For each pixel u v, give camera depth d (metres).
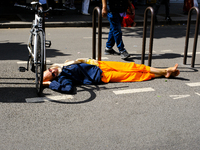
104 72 4.64
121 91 4.31
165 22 12.54
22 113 3.51
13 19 11.38
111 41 6.72
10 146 2.83
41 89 3.94
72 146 2.85
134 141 2.97
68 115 3.50
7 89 4.25
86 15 13.16
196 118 3.52
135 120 3.42
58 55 6.74
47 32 9.87
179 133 3.15
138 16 13.41
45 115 3.47
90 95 4.13
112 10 6.07
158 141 2.98
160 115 3.57
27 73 5.08
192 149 2.86
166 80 4.87
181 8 17.39
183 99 4.09
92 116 3.49
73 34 9.65
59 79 4.34
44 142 2.91
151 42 5.44
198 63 6.24
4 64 5.67
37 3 4.30
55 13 12.82
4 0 15.97
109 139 3.00
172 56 6.92
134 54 7.07
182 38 9.52
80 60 4.57
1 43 7.89
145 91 4.35
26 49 7.22
